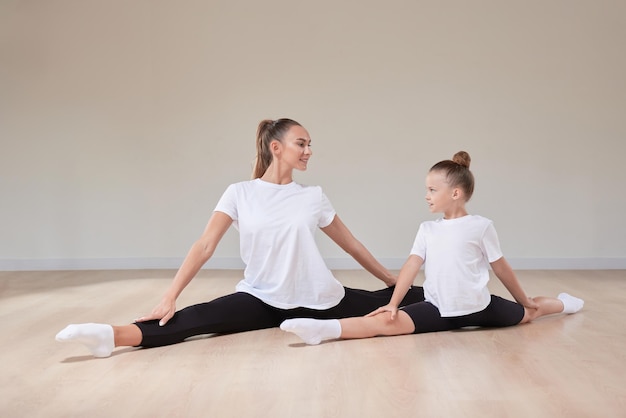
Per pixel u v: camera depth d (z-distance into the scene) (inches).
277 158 124.2
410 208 228.8
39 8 227.9
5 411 82.0
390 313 120.0
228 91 228.8
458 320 124.0
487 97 227.1
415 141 228.1
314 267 121.6
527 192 228.1
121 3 227.9
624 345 114.0
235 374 96.8
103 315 143.9
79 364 102.7
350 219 229.6
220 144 229.6
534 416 79.7
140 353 108.7
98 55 228.8
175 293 114.6
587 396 86.7
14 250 231.0
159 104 229.3
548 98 227.0
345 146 228.8
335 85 228.1
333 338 117.4
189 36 228.7
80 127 229.5
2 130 229.3
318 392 88.7
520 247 229.0
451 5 226.8
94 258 230.8
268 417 79.4
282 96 228.8
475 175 228.5
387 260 229.8
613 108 226.2
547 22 226.1
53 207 230.2
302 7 227.9
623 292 175.9
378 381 93.4
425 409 82.0
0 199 230.2
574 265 228.1
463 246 122.3
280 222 120.5
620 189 227.0
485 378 94.7
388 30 227.5
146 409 82.3
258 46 228.7
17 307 154.2
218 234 121.0
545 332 123.8
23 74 228.8
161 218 230.4
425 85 227.6
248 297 121.6
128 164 229.8
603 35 225.8
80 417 79.7
